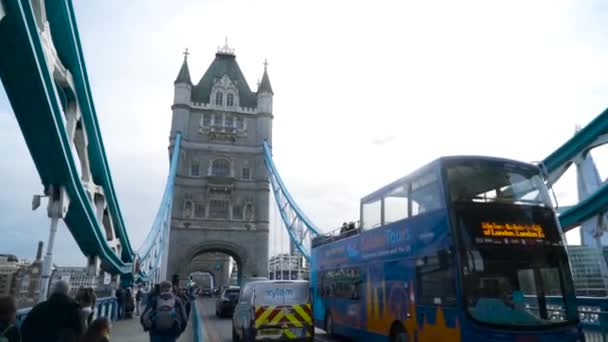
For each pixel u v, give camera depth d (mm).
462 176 10977
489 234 10102
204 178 77500
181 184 76125
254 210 77688
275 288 14406
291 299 14352
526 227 10438
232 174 79062
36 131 12586
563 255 10383
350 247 16781
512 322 9328
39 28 11414
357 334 15383
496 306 9461
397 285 12680
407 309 11961
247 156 81438
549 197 11234
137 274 34719
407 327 11883
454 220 10250
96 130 19000
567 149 30344
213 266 108062
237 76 90062
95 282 23047
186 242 72812
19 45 9703
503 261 9883
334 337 18719
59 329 6000
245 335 14562
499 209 10539
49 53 12695
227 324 24469
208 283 107312
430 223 11172
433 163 11453
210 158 79625
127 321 23062
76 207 17250
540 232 10477
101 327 5258
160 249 58312
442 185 10836
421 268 11398
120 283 33031
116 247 28562
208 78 87562
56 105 12250
